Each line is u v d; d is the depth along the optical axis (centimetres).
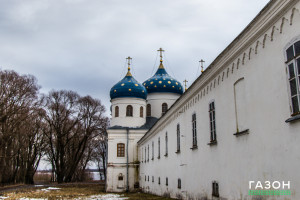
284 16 871
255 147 1027
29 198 2817
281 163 870
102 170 8631
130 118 4466
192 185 1758
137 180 4178
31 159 5897
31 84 4544
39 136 5869
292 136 823
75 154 5916
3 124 4278
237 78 1189
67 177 5956
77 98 5747
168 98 4803
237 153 1169
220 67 1330
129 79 4694
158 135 2888
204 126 1584
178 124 2152
